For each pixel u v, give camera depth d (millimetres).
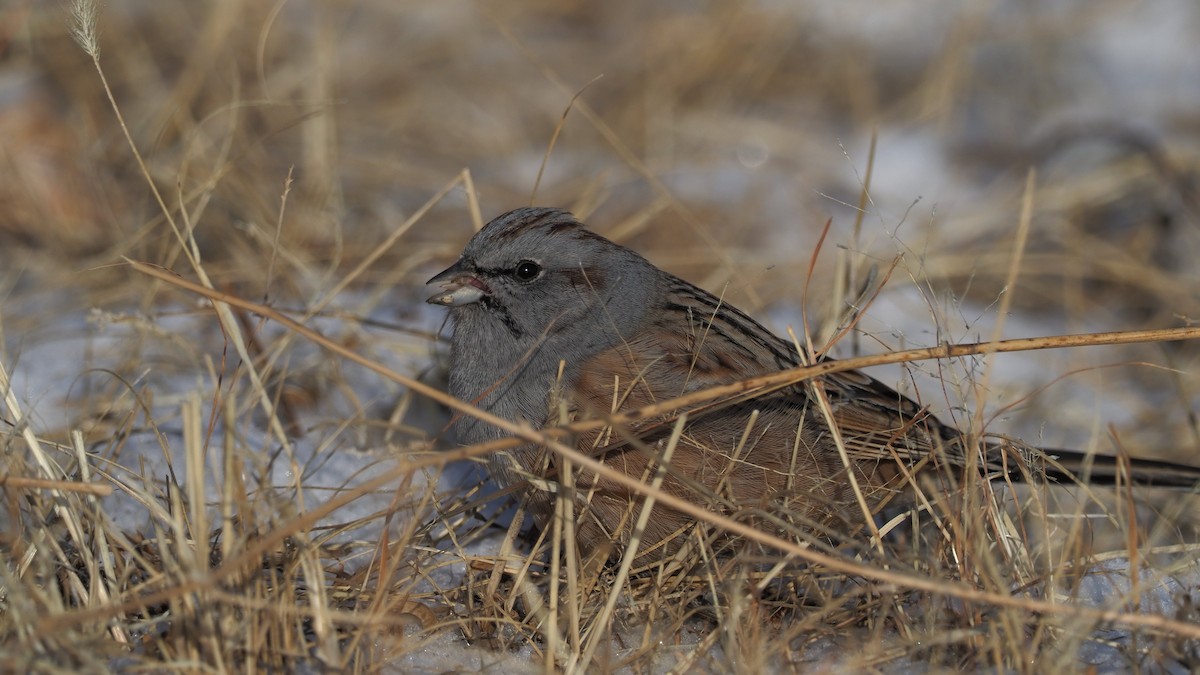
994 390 10727
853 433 8672
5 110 13461
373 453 9227
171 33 15797
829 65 17859
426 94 16234
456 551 8023
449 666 6789
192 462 6219
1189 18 19516
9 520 7285
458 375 9070
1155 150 14914
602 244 9055
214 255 12070
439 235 13414
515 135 15828
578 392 8531
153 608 6938
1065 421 11117
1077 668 6500
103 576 6867
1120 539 8750
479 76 16922
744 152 15797
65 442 8711
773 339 9070
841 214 14609
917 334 11938
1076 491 8852
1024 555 7438
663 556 7621
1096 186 14586
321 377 10094
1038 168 15539
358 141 14969
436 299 8906
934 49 18719
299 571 7223
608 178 14438
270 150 14180
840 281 9812
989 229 14273
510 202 14172
